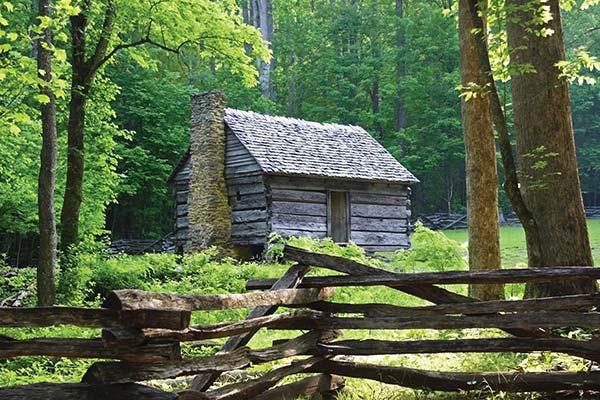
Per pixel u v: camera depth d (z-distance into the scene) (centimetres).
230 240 2272
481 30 866
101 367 368
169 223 3875
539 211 867
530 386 551
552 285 835
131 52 1510
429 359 703
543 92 878
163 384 595
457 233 3584
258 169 2192
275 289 533
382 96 4794
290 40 5281
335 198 2362
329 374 578
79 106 1448
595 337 539
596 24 4850
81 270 1310
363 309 573
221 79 4431
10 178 1994
